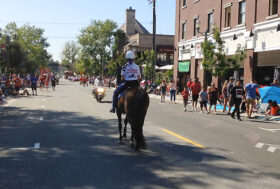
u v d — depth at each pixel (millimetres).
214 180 5309
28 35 75625
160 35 57844
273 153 7410
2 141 8273
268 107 14406
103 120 12297
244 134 9883
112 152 7164
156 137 9023
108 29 76562
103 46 77875
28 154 6934
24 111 14969
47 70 87188
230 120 13305
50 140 8430
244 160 6676
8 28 73438
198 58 27297
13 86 25891
